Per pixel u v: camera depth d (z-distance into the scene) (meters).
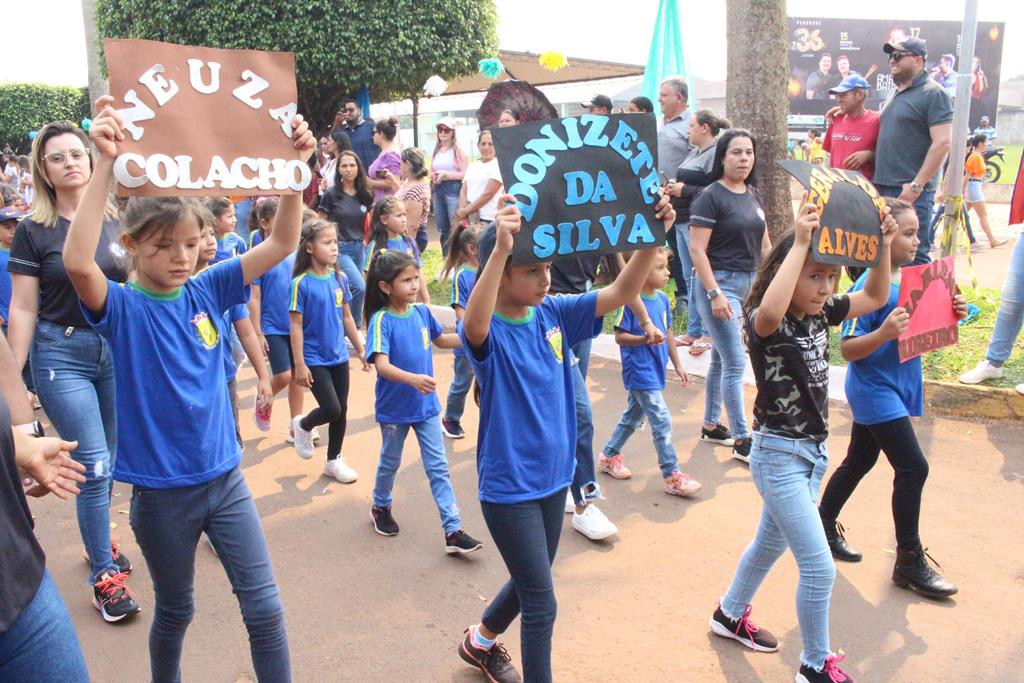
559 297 3.04
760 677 3.26
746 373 6.93
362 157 12.09
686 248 7.56
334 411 5.12
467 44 14.60
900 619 3.65
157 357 2.69
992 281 10.20
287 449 5.87
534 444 2.80
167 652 2.80
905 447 3.76
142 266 2.70
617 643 3.48
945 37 23.16
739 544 4.34
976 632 3.55
